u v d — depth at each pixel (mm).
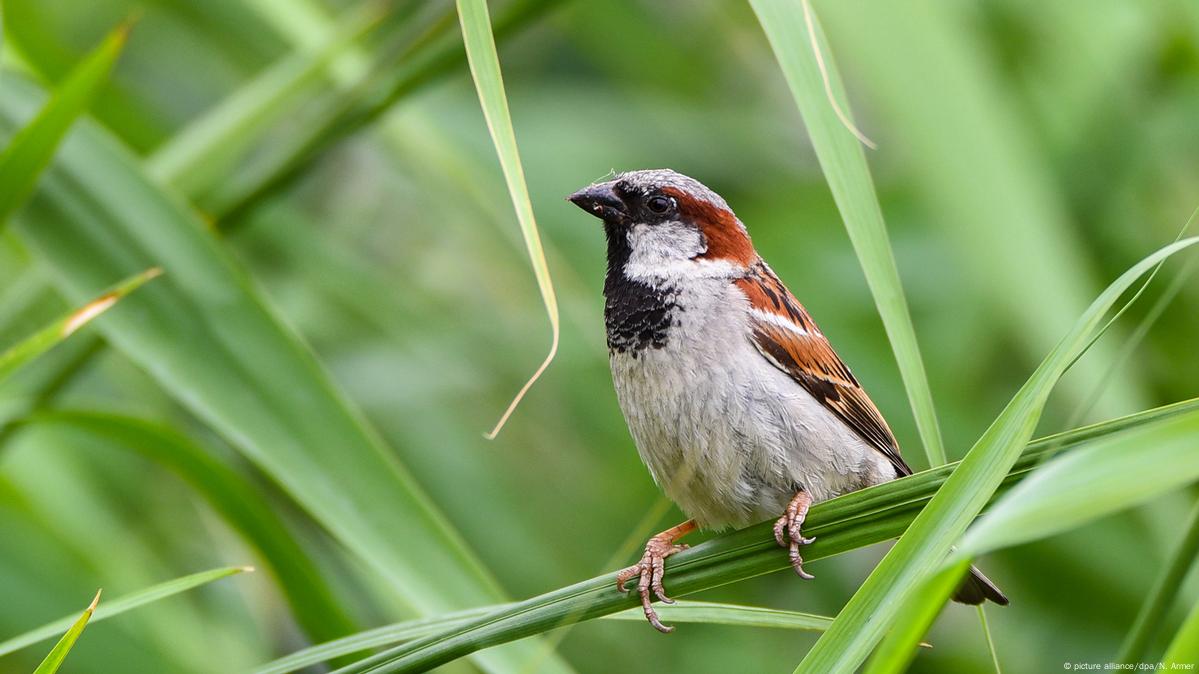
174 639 8617
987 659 9664
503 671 5668
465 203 10289
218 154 7719
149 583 8766
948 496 3902
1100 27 8930
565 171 11312
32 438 8875
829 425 6984
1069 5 8898
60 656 4348
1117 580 9391
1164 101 9445
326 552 8656
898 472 7484
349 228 11336
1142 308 9773
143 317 6043
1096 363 6512
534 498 10555
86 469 9164
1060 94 9016
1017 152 5953
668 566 5594
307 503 5699
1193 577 8156
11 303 7602
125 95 9500
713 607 5051
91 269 6164
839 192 4668
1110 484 3219
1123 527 9328
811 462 6836
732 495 6887
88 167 6305
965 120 5863
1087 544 9422
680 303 7035
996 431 3908
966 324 9664
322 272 10617
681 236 7328
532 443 10742
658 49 11984
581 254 11117
